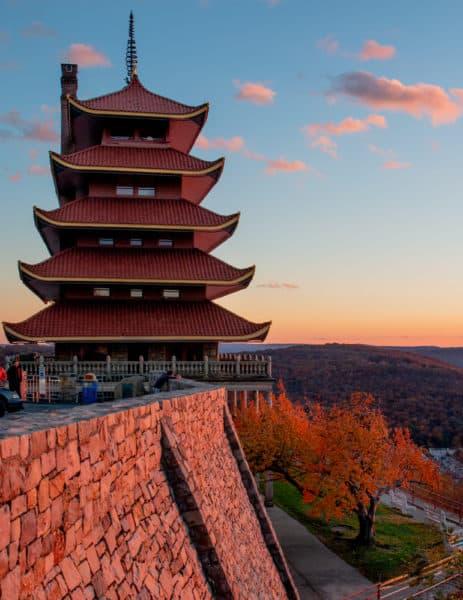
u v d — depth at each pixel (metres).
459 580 32.62
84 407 12.18
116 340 45.78
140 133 52.75
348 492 44.25
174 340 46.50
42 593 7.26
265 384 46.75
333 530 50.19
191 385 26.20
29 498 7.13
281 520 52.22
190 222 48.88
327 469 45.28
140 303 48.81
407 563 35.41
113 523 10.01
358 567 41.44
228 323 48.06
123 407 12.13
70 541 8.31
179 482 14.13
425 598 34.38
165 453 14.09
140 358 43.00
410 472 48.16
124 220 48.19
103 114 50.53
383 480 45.19
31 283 48.44
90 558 8.81
